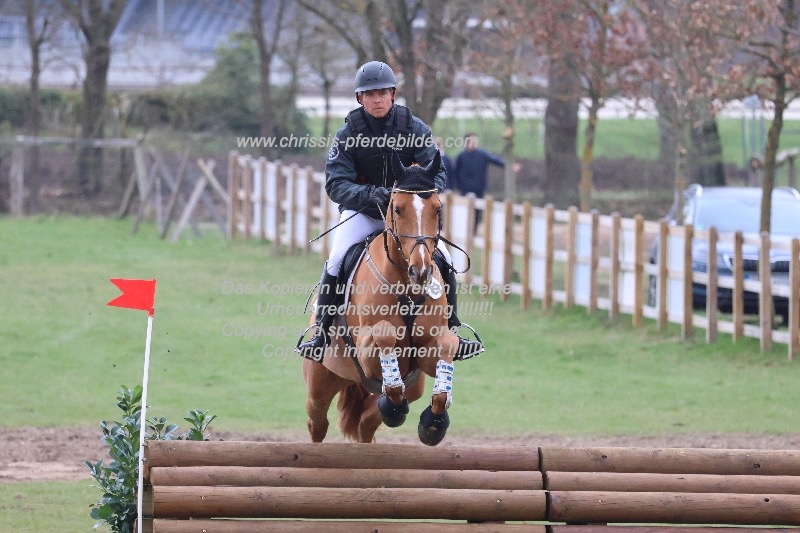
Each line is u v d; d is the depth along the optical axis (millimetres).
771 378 14648
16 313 17938
